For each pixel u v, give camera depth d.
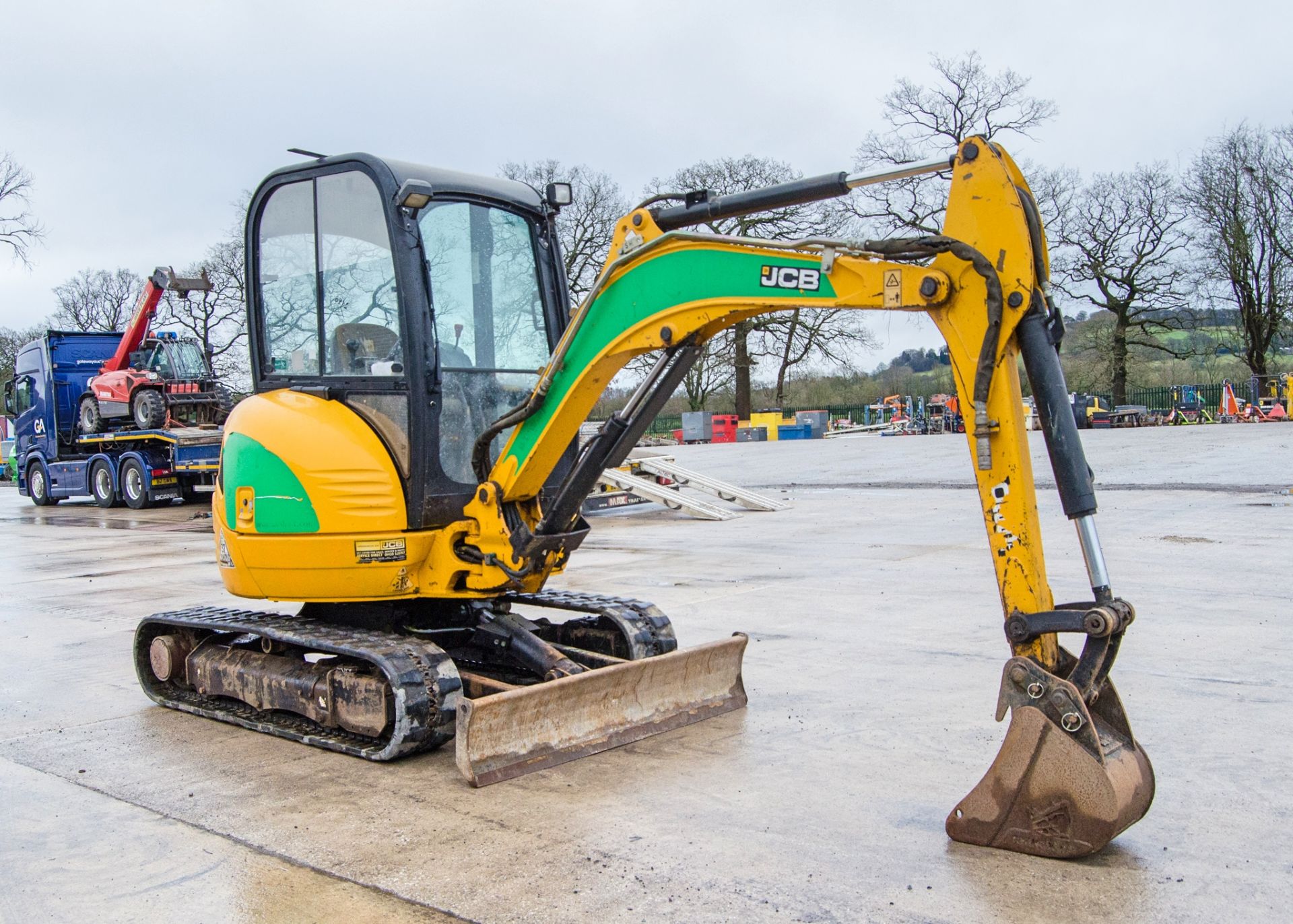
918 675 6.01
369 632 5.21
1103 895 3.30
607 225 36.75
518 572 4.86
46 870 3.76
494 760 4.49
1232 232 37.28
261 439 5.30
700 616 7.84
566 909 3.30
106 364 20.83
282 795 4.44
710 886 3.43
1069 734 3.54
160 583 10.60
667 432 53.12
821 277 3.97
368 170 5.14
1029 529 3.65
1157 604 7.63
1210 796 4.11
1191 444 22.30
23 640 7.98
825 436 41.12
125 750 5.17
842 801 4.16
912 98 35.22
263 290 5.73
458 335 5.27
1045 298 3.69
